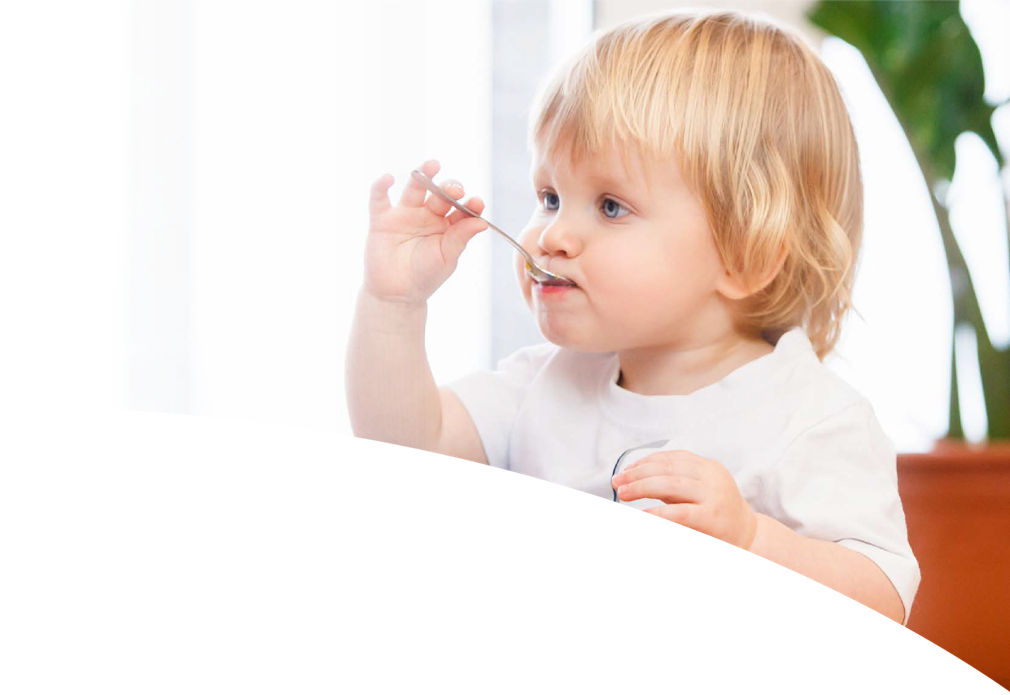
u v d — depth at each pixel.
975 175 2.40
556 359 1.16
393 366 1.07
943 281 2.46
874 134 2.43
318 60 2.42
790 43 1.11
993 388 2.17
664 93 1.01
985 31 2.42
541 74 2.49
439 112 2.44
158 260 2.45
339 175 2.44
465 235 1.03
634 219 1.01
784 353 1.05
